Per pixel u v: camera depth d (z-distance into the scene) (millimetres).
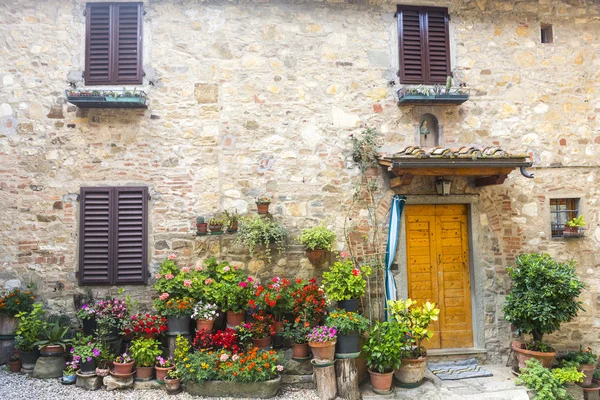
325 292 5316
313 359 4867
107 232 5457
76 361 4840
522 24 6203
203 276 5266
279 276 5590
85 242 5434
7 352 5219
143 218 5484
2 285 5344
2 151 5453
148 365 4840
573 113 6172
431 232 5945
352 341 4883
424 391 4902
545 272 5160
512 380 5195
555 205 6148
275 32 5816
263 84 5754
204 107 5664
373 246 5723
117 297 5426
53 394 4566
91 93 5301
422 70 5977
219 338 4930
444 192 5738
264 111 5730
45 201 5457
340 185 5762
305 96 5797
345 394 4762
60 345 4969
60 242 5438
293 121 5758
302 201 5703
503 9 6180
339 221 5723
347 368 4809
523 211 5977
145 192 5516
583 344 5883
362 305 5555
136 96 5332
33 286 5352
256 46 5777
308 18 5875
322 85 5828
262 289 5078
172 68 5656
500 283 5844
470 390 4926
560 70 6207
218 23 5750
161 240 5516
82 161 5516
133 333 5117
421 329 4984
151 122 5594
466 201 5891
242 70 5734
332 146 5793
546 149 6074
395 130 5891
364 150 5770
